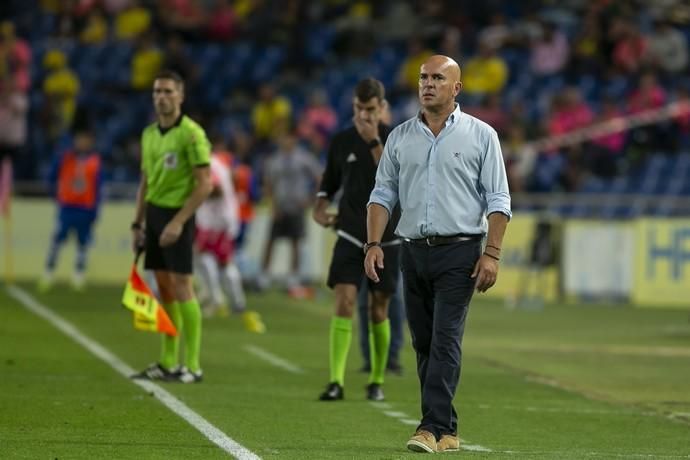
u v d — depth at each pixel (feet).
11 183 287.89
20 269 280.51
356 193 127.65
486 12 359.25
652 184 298.97
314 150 297.12
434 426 97.35
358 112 127.03
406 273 99.30
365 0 362.74
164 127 136.67
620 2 338.75
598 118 308.40
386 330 129.90
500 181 96.89
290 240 260.42
